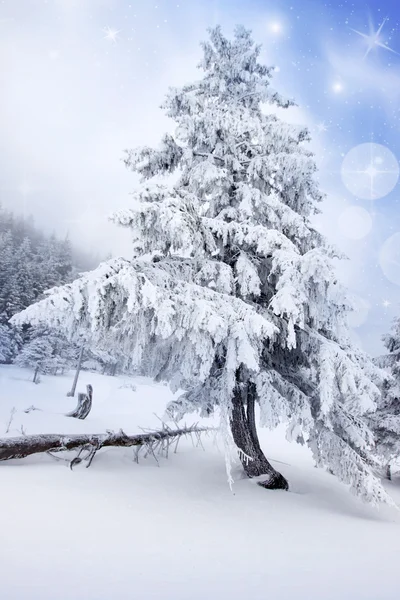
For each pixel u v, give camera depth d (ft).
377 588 12.07
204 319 20.81
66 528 14.03
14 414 47.44
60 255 252.42
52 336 137.28
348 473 25.67
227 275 25.68
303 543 16.44
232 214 29.48
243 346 21.88
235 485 26.27
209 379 27.94
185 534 15.51
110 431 28.68
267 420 24.86
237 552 14.20
